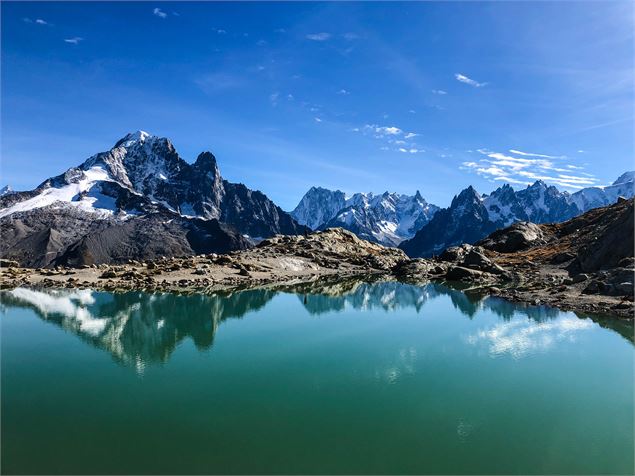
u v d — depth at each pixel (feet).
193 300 196.95
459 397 83.10
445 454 62.49
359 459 60.64
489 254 443.32
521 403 80.53
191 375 95.40
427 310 180.75
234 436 67.05
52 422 71.05
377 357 109.91
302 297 220.84
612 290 179.11
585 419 73.92
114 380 91.61
